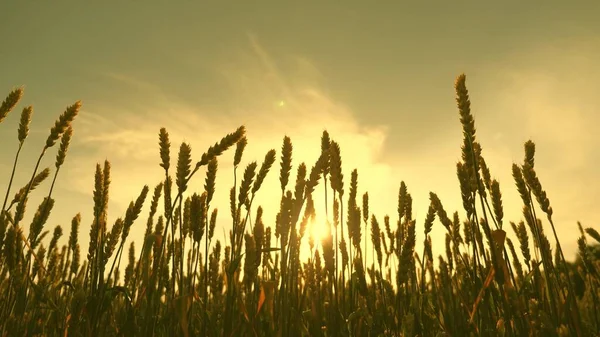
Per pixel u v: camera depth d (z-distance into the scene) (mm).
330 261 3633
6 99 3496
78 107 3666
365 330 3650
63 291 4355
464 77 3189
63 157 3697
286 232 3244
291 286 3340
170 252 3855
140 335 2994
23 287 3615
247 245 3244
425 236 4145
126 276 4508
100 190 3375
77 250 4414
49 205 3855
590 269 4039
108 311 3361
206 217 3213
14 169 3475
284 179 3311
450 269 4445
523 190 3285
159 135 3166
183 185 3039
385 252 4883
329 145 3867
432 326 4113
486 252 3139
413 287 4043
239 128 3086
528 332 3021
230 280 3125
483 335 3201
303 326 3584
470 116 3139
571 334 2992
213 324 3283
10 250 3502
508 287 2973
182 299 2938
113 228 3406
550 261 3438
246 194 3275
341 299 4000
